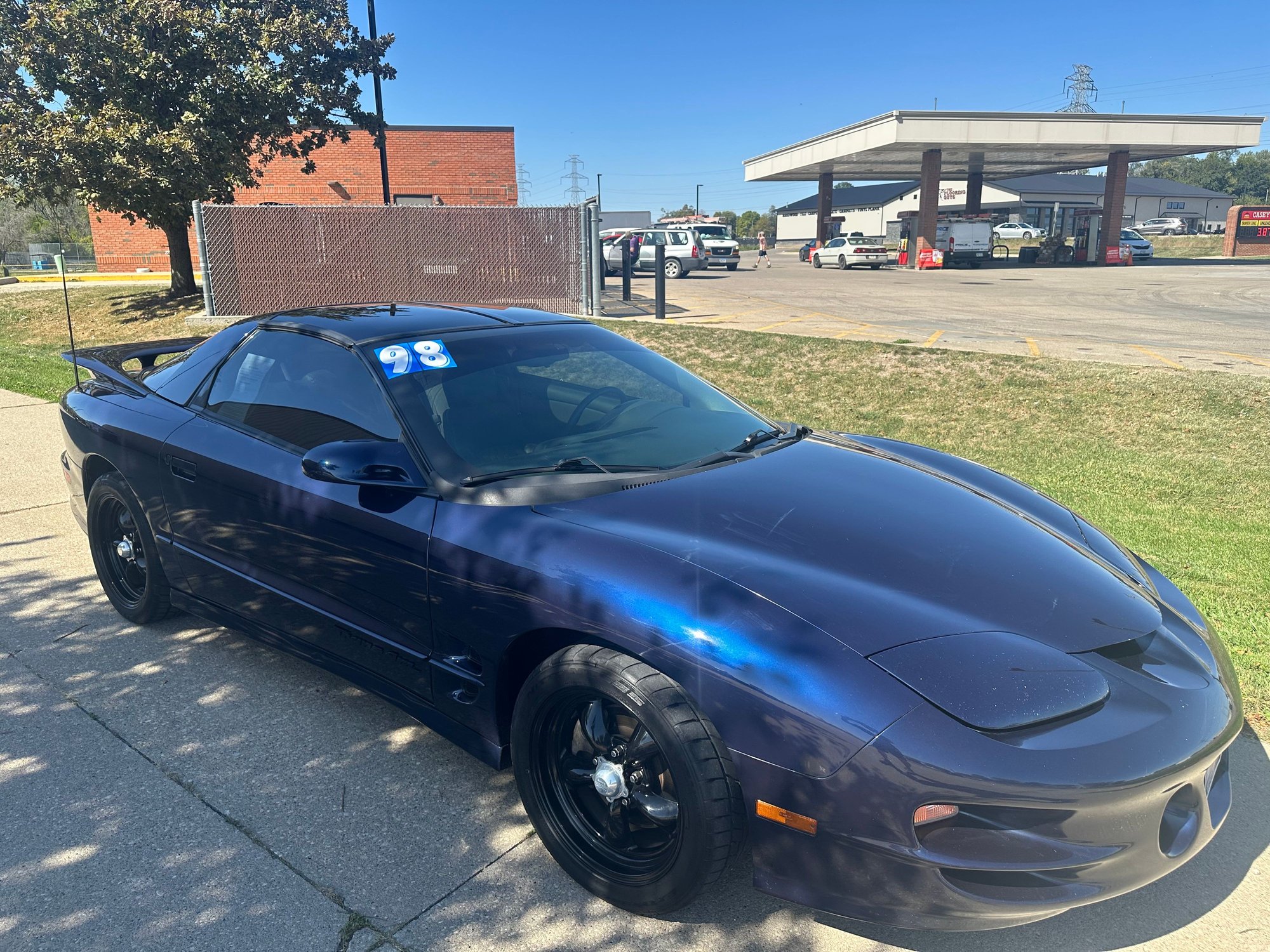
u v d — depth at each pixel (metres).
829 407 8.74
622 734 2.39
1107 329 13.89
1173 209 90.81
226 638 3.99
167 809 2.80
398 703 2.97
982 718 1.96
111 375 4.31
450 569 2.65
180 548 3.68
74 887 2.46
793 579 2.29
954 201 79.69
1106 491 6.29
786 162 44.59
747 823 2.16
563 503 2.69
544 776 2.53
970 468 3.47
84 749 3.12
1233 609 4.14
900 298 20.34
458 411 3.03
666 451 3.10
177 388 3.87
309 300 14.90
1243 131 36.47
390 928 2.33
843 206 90.75
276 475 3.18
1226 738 2.22
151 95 15.08
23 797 2.86
